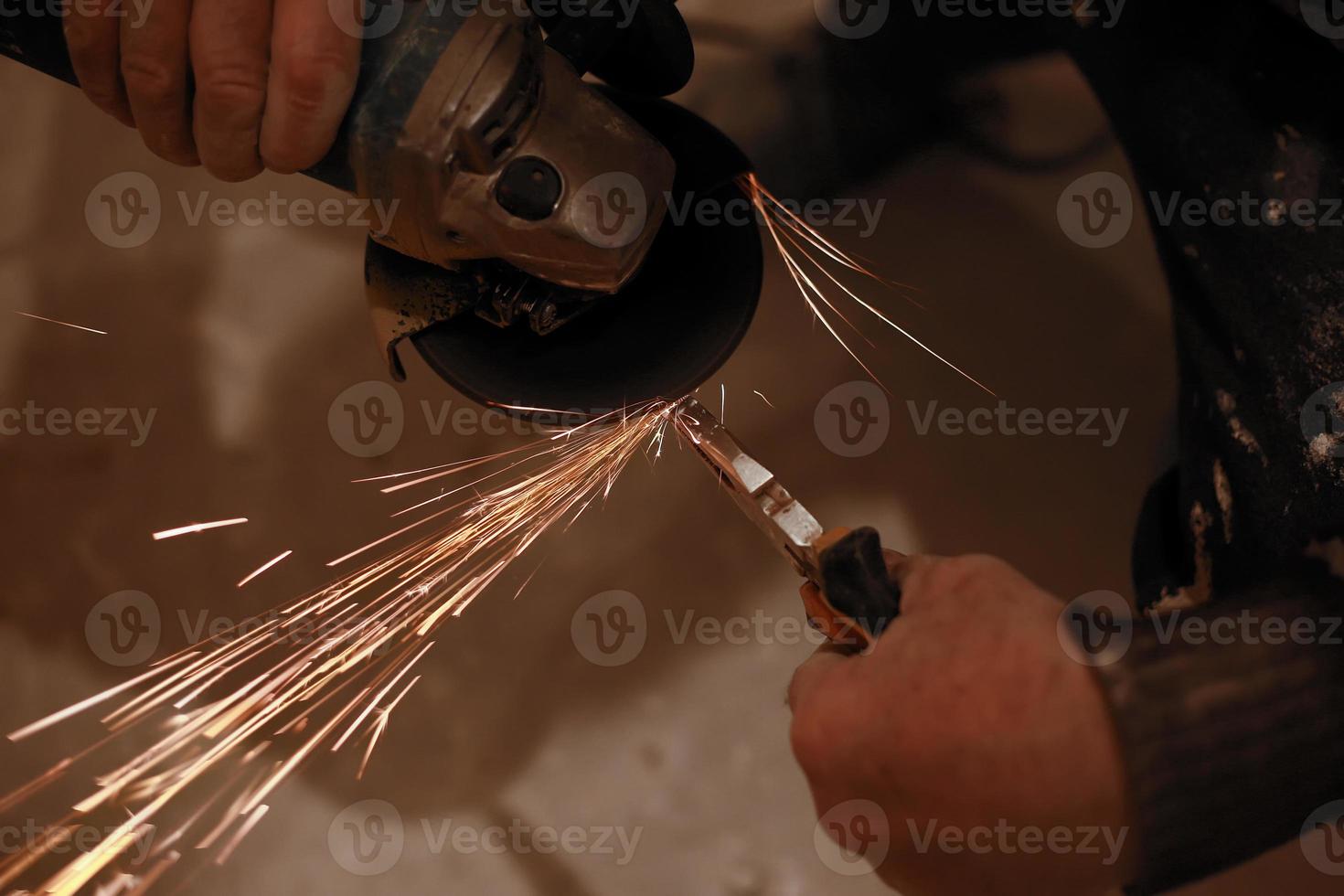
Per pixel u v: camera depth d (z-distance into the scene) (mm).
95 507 1452
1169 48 898
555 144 776
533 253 791
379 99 748
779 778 1322
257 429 1478
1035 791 651
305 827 1313
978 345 1461
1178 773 656
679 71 931
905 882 730
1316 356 830
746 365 1465
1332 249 822
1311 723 673
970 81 1533
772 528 787
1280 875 1220
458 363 896
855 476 1416
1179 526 1052
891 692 680
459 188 767
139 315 1536
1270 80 844
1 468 1472
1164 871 684
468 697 1360
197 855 1297
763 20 1580
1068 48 1014
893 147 1537
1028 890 698
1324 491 804
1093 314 1465
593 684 1364
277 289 1542
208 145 830
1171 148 920
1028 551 1377
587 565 1400
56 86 1642
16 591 1416
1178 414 1159
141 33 772
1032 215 1509
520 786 1332
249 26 754
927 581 745
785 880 1284
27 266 1563
